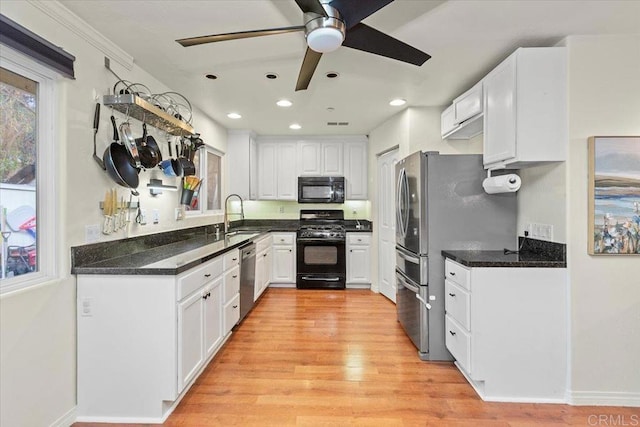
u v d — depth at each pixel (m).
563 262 2.05
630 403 2.02
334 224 5.17
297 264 4.68
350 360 2.56
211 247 2.68
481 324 2.06
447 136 3.30
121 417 1.86
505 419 1.88
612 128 2.03
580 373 2.04
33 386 1.60
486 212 2.58
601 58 2.03
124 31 1.97
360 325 3.28
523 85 2.05
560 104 2.05
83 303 1.85
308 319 3.45
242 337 2.99
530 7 1.74
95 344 1.85
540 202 2.29
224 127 4.40
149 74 2.59
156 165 2.52
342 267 4.64
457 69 2.53
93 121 1.97
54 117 1.74
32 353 1.60
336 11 1.40
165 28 1.94
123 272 1.84
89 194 1.94
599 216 2.01
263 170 4.97
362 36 1.61
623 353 2.03
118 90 2.18
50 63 1.60
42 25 1.62
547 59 2.04
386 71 2.57
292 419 1.87
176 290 1.85
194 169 3.04
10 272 1.56
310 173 4.95
